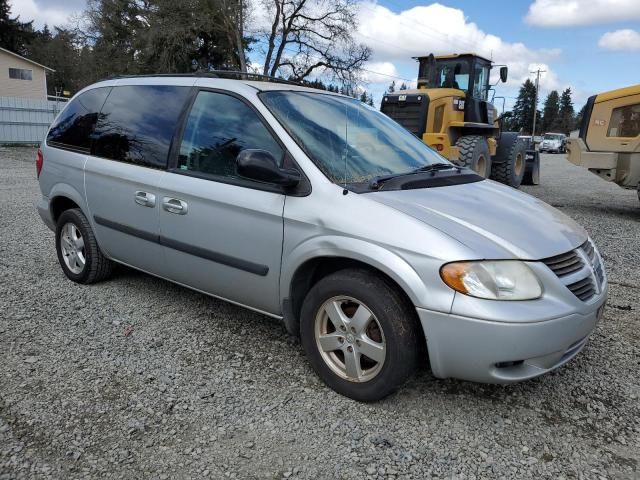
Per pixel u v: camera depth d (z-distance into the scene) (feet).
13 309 13.92
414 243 8.93
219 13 104.37
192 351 11.89
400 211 9.39
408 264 8.92
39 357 11.39
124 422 9.21
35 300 14.61
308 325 10.44
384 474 8.14
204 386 10.44
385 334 9.29
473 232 9.16
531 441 9.02
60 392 10.06
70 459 8.25
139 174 13.12
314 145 10.96
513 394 10.46
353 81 109.09
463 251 8.71
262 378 10.81
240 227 11.08
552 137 155.12
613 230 28.04
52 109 77.71
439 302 8.68
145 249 13.43
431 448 8.78
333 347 10.17
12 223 24.54
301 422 9.37
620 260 20.98
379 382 9.52
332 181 10.21
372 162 11.48
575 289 9.40
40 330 12.73
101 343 12.15
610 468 8.39
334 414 9.64
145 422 9.23
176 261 12.69
